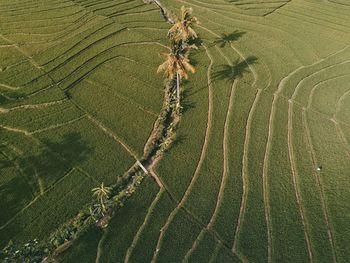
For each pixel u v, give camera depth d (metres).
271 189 35.53
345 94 46.03
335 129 41.78
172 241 31.11
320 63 50.31
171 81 45.03
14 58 45.75
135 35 51.81
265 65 49.03
